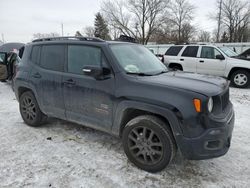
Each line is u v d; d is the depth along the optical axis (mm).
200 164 3430
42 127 4699
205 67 9914
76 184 2932
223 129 2863
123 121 3354
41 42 4441
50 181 2977
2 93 8070
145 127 3117
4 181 2963
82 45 3797
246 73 9359
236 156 3684
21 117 5301
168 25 47562
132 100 3127
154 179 3061
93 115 3613
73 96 3787
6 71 9195
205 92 2844
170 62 10703
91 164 3369
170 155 3000
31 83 4414
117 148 3848
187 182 3014
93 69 3318
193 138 2789
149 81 3137
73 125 4805
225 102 3232
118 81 3297
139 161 3240
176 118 2830
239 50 24375
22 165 3314
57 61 4086
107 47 3527
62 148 3820
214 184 2979
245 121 5301
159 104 2930
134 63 3668
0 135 4312
